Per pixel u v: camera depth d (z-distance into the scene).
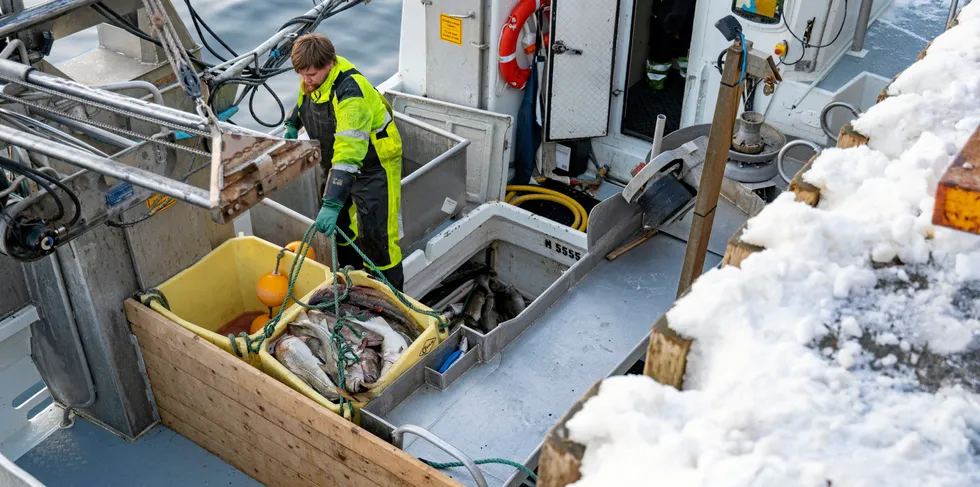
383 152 4.40
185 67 2.39
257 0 9.27
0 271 3.98
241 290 4.66
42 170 3.37
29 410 4.54
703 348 1.46
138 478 4.27
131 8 4.06
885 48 5.92
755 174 4.68
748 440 1.25
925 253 1.60
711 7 5.52
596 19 5.77
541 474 1.40
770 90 3.52
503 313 5.45
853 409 1.29
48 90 2.99
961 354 1.37
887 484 1.16
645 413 1.34
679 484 1.20
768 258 1.59
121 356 4.21
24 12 3.58
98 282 3.94
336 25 9.02
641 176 4.24
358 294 4.07
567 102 6.07
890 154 2.16
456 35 5.80
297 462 3.86
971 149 1.35
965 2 6.38
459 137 5.48
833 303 1.50
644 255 4.70
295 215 4.73
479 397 3.85
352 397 3.62
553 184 6.45
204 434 4.32
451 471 3.47
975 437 1.24
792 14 5.22
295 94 8.16
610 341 4.17
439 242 5.09
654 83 6.83
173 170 3.84
